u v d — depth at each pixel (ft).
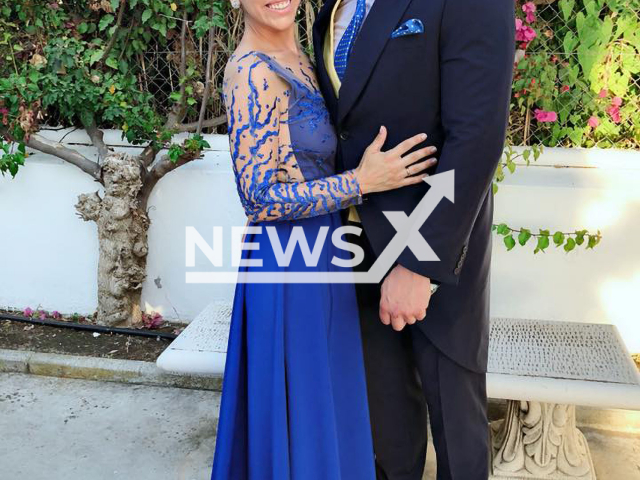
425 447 6.48
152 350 10.03
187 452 8.07
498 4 4.55
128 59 10.34
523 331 7.82
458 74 4.64
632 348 9.12
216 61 10.32
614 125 9.20
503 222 9.01
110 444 8.19
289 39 5.45
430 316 5.44
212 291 10.46
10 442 8.18
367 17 4.98
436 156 5.11
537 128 9.38
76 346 10.11
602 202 8.74
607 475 7.59
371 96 5.01
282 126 5.20
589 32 8.75
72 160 10.05
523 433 7.50
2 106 10.02
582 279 9.03
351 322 5.66
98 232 10.12
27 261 10.86
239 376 5.82
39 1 9.91
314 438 5.58
